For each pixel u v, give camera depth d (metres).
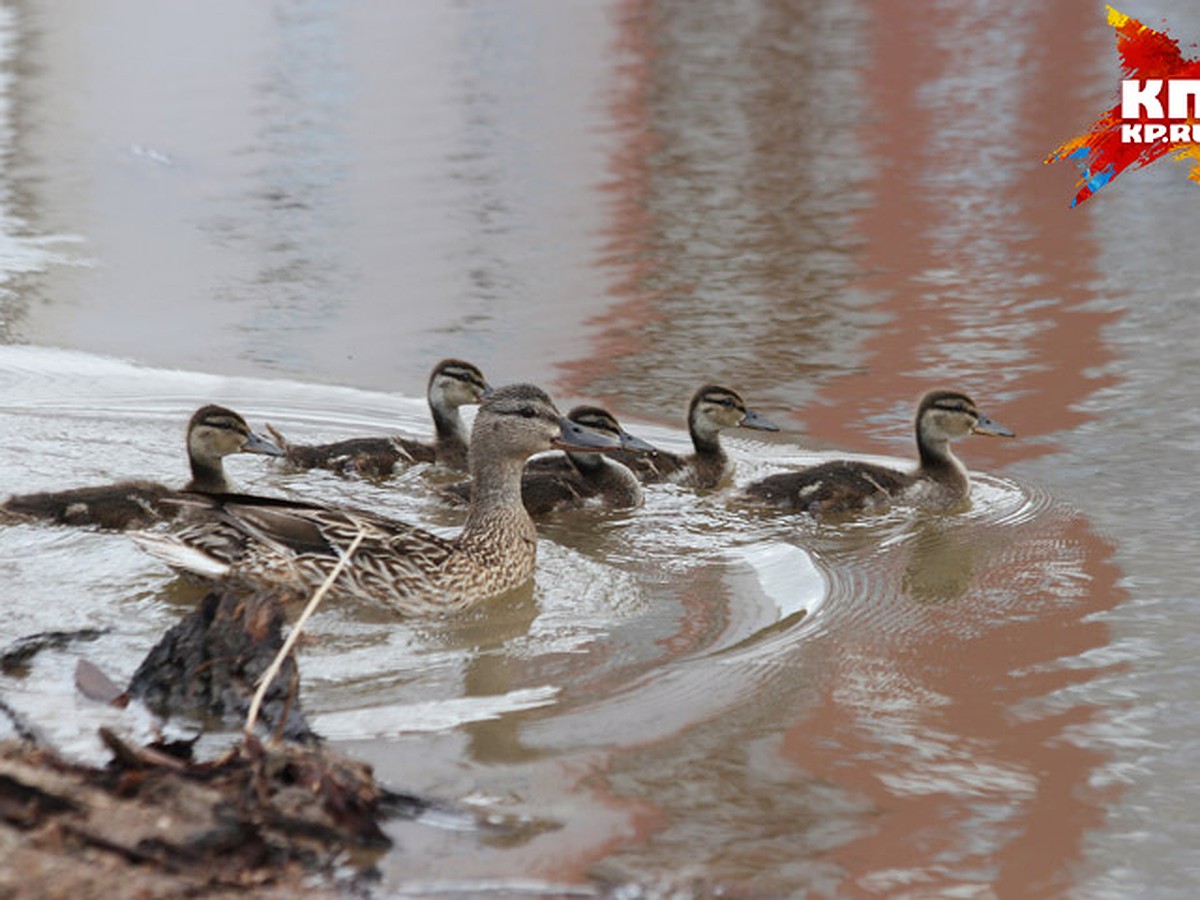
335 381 17.19
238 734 9.30
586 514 14.34
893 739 9.70
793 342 18.33
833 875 8.15
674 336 18.52
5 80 31.23
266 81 31.55
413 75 32.25
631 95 30.91
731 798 8.91
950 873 8.20
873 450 15.46
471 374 15.45
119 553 12.47
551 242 22.08
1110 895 8.05
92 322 18.77
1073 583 12.34
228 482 14.34
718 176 25.62
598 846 8.30
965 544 13.34
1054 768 9.37
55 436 15.42
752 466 15.38
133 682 9.70
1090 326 18.62
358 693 10.16
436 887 7.82
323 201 23.84
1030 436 15.55
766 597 12.19
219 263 21.00
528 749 9.40
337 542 11.68
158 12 38.28
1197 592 12.09
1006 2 40.00
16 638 10.77
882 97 30.89
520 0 40.44
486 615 11.77
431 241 22.05
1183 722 9.95
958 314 19.19
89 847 7.70
